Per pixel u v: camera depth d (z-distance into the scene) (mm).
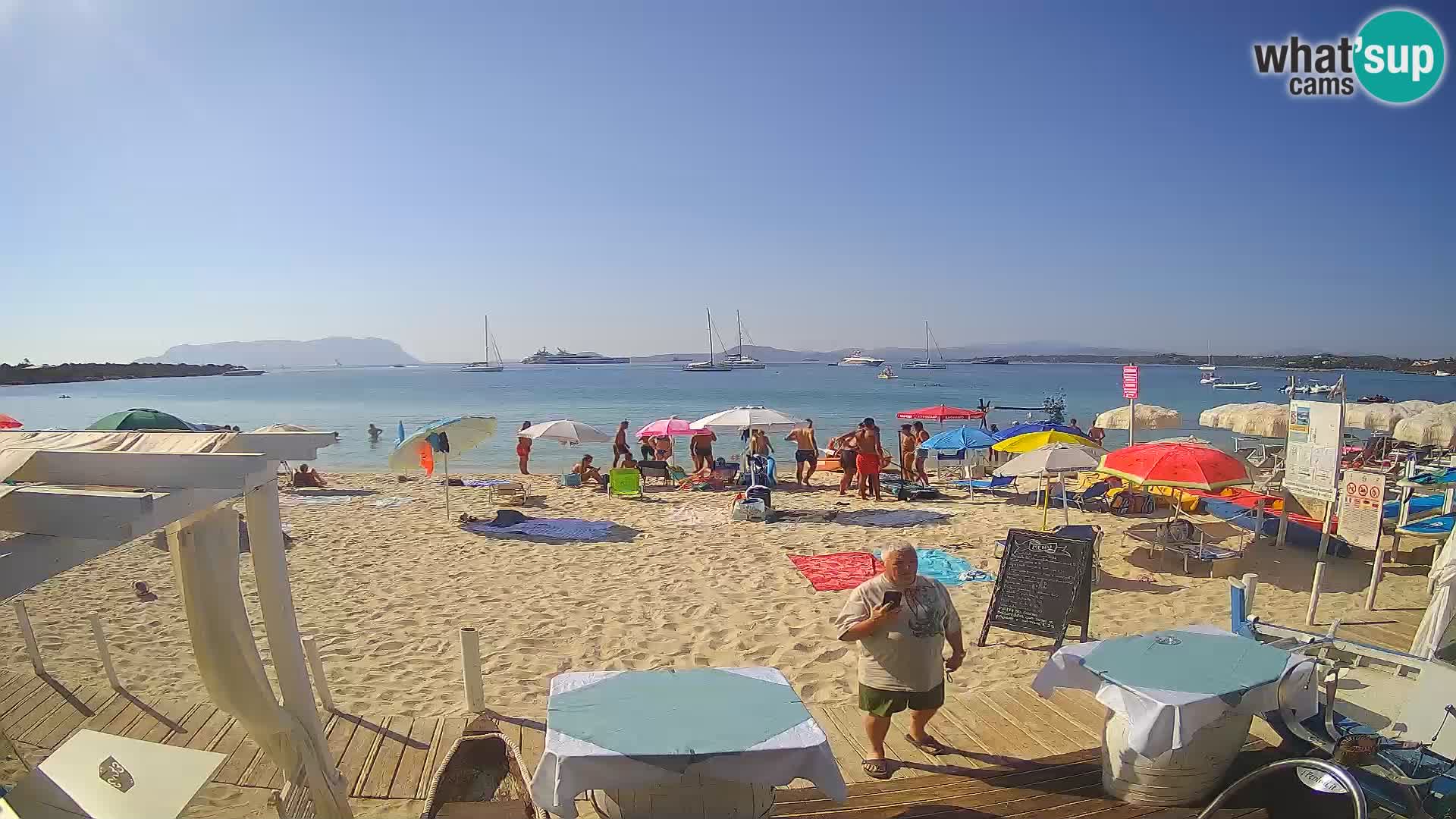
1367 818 3109
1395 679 4816
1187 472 9078
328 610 8531
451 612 8422
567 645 7457
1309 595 8773
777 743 3236
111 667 6027
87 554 2752
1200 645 4414
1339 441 8039
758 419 16500
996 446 14969
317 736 3875
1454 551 5262
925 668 4469
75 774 3213
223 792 4406
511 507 14695
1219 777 4031
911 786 4395
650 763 3139
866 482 15344
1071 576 7090
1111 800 4133
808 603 8586
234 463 2969
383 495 16359
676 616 8219
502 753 4453
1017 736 5098
